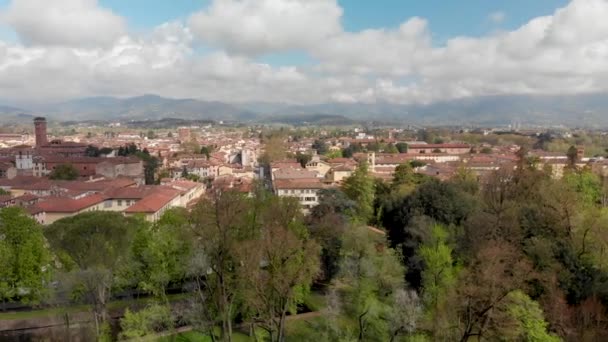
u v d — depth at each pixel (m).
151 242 53.66
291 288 42.59
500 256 41.06
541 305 43.31
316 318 51.47
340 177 146.25
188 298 52.53
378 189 98.06
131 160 167.00
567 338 41.19
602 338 40.28
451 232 59.88
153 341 46.59
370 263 51.81
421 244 58.97
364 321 46.12
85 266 47.78
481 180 98.19
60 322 53.22
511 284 37.84
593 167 122.31
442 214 66.19
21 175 153.62
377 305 45.38
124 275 54.62
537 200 67.00
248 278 42.19
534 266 47.69
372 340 44.78
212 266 47.06
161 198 107.06
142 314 47.16
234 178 167.25
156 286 53.06
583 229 52.62
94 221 48.09
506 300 38.81
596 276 46.09
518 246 51.66
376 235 64.12
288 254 42.94
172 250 52.38
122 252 51.03
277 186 121.25
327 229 63.06
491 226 55.62
